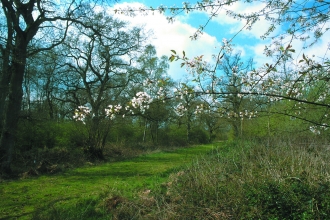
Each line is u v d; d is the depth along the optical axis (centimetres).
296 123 948
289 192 514
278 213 474
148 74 2259
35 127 1706
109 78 2148
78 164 1505
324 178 564
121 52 2127
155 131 3269
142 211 589
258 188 554
